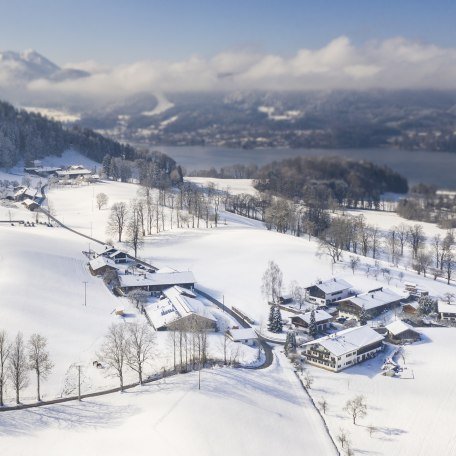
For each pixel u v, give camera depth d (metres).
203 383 142.38
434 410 142.62
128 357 145.25
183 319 178.50
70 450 114.12
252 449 119.50
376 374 161.00
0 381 130.50
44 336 162.75
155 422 122.88
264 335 184.50
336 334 172.00
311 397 147.25
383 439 130.38
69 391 138.88
